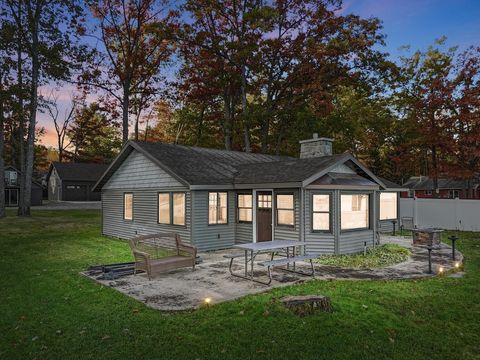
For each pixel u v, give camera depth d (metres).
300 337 5.34
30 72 29.42
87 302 7.04
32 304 6.93
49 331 5.61
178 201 13.80
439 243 14.67
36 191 43.00
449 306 6.73
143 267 8.95
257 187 13.07
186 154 15.77
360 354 4.88
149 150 14.80
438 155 32.78
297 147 30.91
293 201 12.22
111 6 30.34
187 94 32.78
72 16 28.61
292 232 12.19
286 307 6.33
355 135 36.28
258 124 29.59
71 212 33.38
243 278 8.93
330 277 8.97
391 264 10.62
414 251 13.15
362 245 12.65
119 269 9.26
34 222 23.98
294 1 28.42
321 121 29.17
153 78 33.53
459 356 4.88
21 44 27.52
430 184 43.44
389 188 19.30
